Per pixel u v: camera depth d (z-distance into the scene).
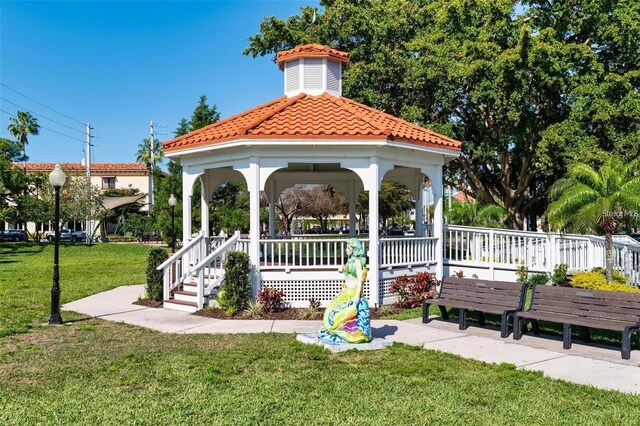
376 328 9.84
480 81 20.41
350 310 8.33
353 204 17.14
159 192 32.47
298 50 14.60
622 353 7.46
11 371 7.01
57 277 10.61
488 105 20.88
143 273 21.64
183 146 12.83
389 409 5.46
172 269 13.54
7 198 42.59
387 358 7.57
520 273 14.63
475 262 15.45
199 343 8.62
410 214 65.56
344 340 8.27
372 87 22.14
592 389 6.06
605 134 19.69
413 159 13.09
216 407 5.52
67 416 5.29
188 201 13.65
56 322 10.50
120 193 58.00
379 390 6.08
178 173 31.78
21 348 8.34
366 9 23.42
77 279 19.25
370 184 11.88
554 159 20.58
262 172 11.80
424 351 7.98
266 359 7.50
